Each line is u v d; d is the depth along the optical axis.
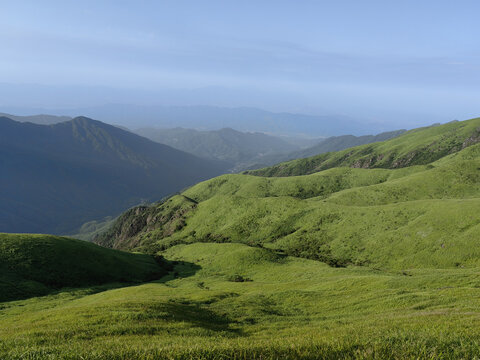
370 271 76.75
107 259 104.88
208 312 36.84
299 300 47.12
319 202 164.25
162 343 13.37
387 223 115.94
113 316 28.05
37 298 70.38
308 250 119.44
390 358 7.38
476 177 163.00
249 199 186.62
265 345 9.12
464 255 83.44
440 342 8.63
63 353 8.28
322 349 8.36
